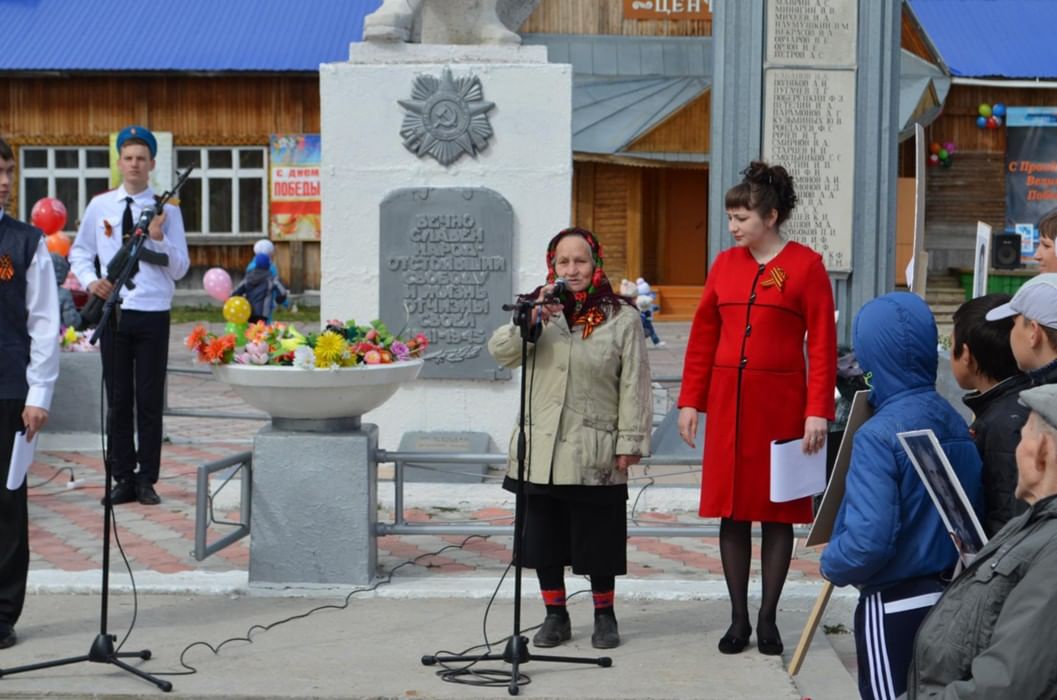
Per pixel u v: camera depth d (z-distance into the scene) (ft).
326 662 18.75
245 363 21.85
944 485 12.57
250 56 96.12
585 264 19.16
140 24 98.53
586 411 19.04
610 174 97.66
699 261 102.68
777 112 31.14
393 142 30.45
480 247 30.22
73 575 22.75
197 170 97.96
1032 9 99.71
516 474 19.30
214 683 17.84
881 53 31.04
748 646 19.66
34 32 97.76
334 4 100.83
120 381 29.53
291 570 22.20
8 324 19.06
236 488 29.94
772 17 30.99
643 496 29.19
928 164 96.43
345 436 22.08
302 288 98.37
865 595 13.64
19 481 18.89
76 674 18.21
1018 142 96.32
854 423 15.90
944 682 10.27
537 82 30.17
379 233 30.48
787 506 18.90
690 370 19.72
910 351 13.78
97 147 97.55
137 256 20.51
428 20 31.27
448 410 30.83
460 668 18.51
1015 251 73.82
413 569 23.93
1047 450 9.94
